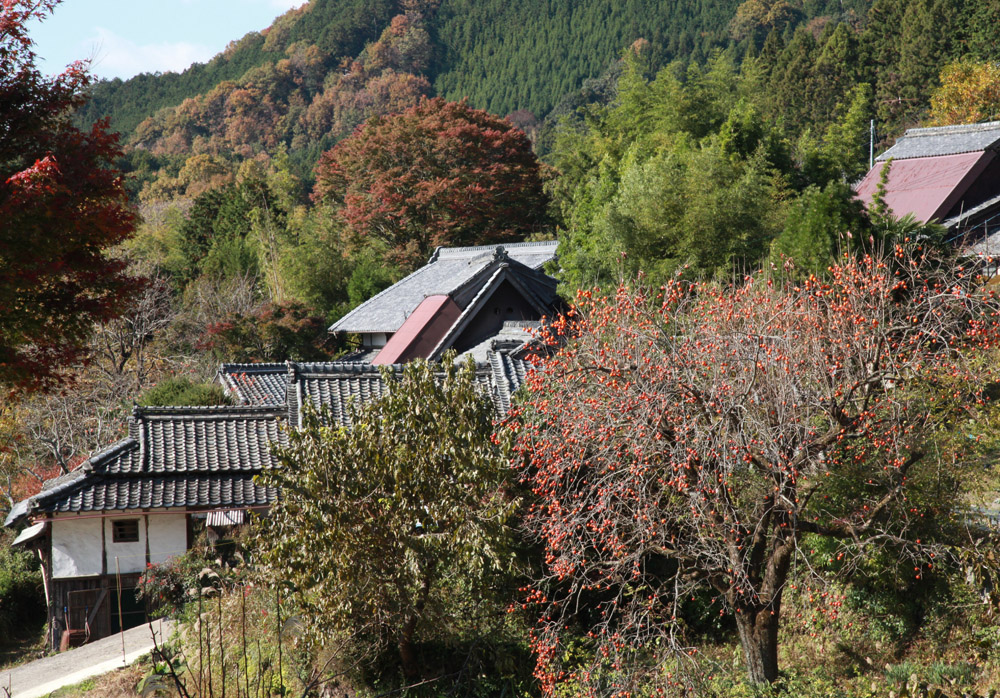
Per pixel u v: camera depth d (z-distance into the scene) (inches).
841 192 548.7
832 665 394.6
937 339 348.2
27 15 455.2
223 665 332.2
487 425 418.3
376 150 1569.9
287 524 388.5
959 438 371.2
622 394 334.6
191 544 595.5
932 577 398.9
